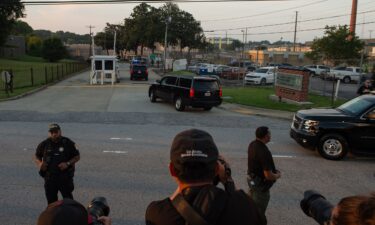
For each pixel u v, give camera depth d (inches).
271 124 669.3
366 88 1000.2
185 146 78.4
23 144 474.9
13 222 249.8
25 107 780.0
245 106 866.1
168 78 837.2
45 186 245.8
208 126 637.3
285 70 905.5
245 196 78.1
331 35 1920.5
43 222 71.5
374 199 65.5
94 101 899.4
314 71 2116.1
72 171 249.0
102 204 96.9
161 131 581.0
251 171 230.5
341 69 1818.4
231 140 532.1
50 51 3287.4
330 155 443.8
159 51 5526.6
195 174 77.2
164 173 363.6
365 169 409.1
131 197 298.5
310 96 1020.5
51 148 243.6
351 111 459.8
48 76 1683.1
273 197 311.0
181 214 73.5
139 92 1114.7
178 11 3730.3
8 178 341.4
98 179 341.7
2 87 1153.4
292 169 400.5
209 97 767.1
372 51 3070.9
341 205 68.5
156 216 76.0
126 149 459.2
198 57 4753.9
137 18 3954.2
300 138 456.1
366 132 439.5
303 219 266.2
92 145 476.4
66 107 794.2
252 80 1537.9
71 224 71.6
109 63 1379.2
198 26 3789.4
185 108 829.8
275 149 491.5
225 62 3895.2
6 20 2770.7
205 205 72.6
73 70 2181.3
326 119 445.1
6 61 2942.9
